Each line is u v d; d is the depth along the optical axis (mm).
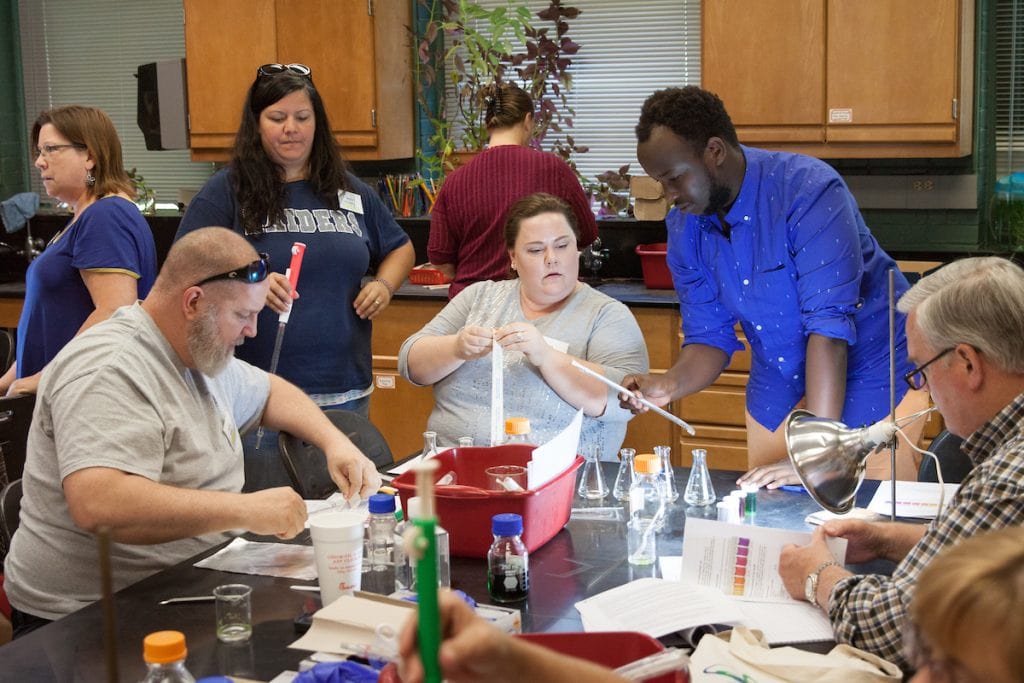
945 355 1608
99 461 1884
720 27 4332
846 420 2652
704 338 2707
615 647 1348
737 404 4145
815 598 1680
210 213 3098
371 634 1522
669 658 1259
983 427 1616
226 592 1599
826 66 4254
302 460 2432
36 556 2021
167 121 5105
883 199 4648
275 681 1439
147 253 3311
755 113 4363
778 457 2744
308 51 4852
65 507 2004
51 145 3176
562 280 2648
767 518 2141
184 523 1854
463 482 2174
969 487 1521
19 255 5484
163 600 1766
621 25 5094
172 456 2051
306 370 3125
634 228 4766
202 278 2016
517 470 2086
